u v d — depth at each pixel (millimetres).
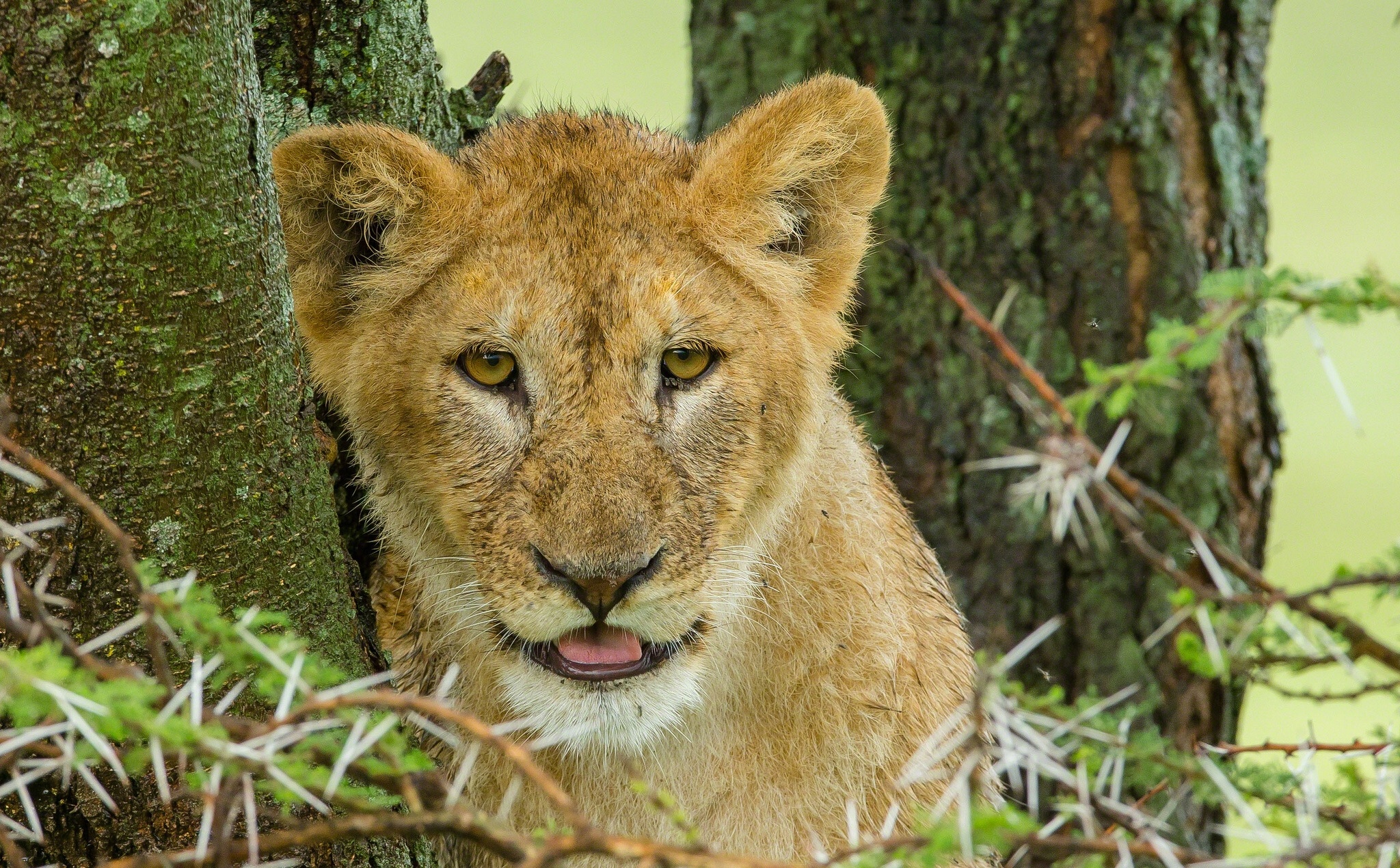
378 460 7801
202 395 5922
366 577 8500
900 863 5027
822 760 7797
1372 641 5055
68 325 5656
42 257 5562
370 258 7879
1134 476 10547
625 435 7078
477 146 8188
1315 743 5543
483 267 7332
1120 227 10547
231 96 5824
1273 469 11047
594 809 7816
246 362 6047
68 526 5801
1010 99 10555
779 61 11086
